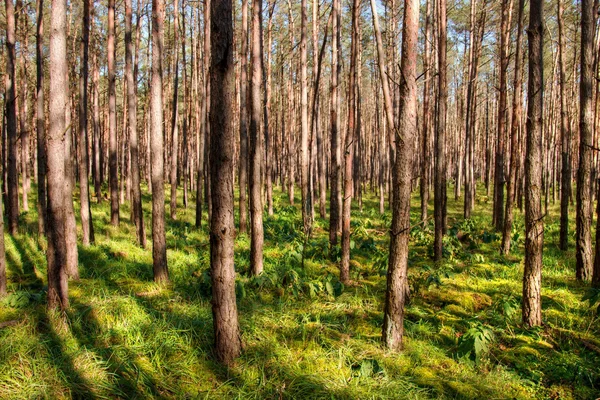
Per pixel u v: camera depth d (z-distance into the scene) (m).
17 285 6.23
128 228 11.63
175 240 10.15
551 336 5.11
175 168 14.05
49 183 4.90
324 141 27.36
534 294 5.31
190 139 21.53
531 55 5.30
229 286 4.18
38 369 3.78
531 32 5.27
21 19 15.05
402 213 4.45
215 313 4.21
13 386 3.53
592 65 7.37
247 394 3.71
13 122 9.22
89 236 8.92
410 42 4.24
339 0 10.11
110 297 5.56
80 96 9.46
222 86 3.90
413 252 9.66
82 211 8.80
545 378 4.25
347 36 19.41
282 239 10.37
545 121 22.23
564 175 9.94
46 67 19.25
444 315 5.69
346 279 7.08
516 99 9.74
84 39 10.06
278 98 26.72
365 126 31.94
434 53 14.38
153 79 6.67
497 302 6.14
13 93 9.23
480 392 3.92
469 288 6.91
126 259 8.05
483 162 36.00
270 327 5.04
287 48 21.30
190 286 6.35
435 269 8.08
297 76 22.98
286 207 16.84
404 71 4.29
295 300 6.05
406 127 4.32
